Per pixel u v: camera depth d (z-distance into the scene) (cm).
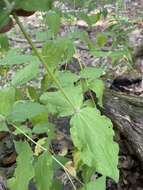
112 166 111
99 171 111
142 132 256
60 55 136
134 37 467
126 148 266
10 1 76
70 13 218
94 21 230
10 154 262
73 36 195
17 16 81
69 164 188
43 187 127
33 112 140
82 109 112
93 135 110
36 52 91
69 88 128
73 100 119
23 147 132
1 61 144
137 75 358
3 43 120
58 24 179
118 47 320
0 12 76
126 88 350
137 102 275
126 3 607
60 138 268
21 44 421
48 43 136
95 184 129
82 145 110
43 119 162
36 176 128
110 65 379
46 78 185
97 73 181
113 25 305
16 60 144
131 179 255
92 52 209
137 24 507
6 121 141
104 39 244
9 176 240
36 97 190
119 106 270
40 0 77
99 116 111
